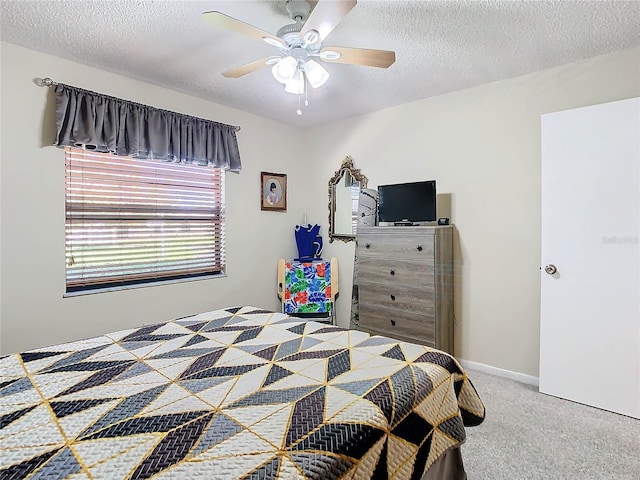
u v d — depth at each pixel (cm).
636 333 225
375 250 325
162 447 87
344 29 212
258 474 78
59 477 77
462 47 234
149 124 288
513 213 287
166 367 139
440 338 293
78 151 264
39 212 243
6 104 229
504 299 293
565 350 252
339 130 398
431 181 305
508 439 204
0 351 229
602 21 203
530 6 189
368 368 137
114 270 287
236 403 109
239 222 367
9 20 202
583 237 244
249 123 373
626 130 227
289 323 201
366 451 96
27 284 239
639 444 199
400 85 299
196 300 331
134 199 296
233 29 167
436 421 130
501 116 290
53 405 109
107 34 219
